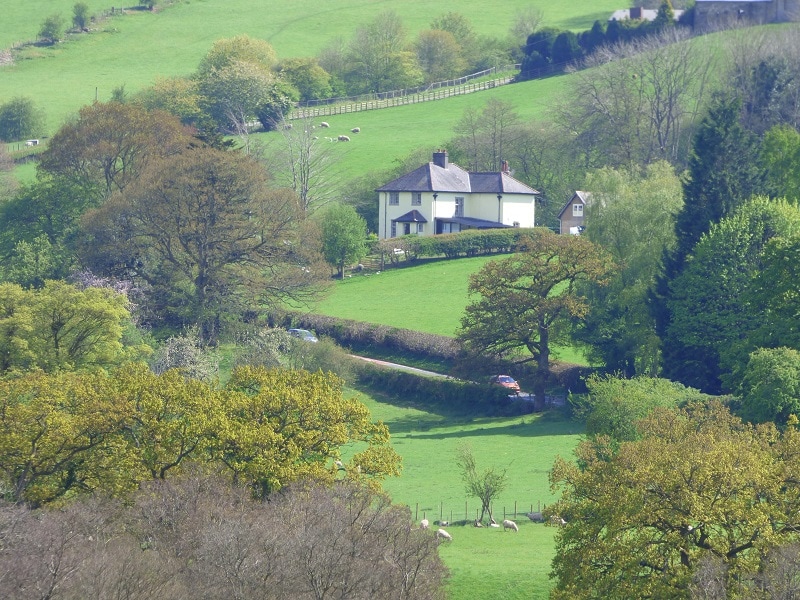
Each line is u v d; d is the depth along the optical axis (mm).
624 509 131250
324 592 121812
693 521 128250
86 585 119312
